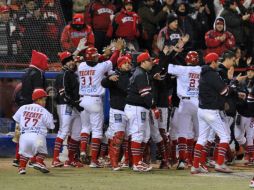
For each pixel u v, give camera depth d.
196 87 37.75
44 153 35.28
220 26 45.25
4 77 44.44
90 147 41.25
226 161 41.41
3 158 44.19
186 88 37.69
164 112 38.47
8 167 38.94
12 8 45.22
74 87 39.47
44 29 45.31
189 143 38.47
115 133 37.44
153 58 40.44
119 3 50.47
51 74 43.88
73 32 44.00
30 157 35.22
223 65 38.03
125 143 38.53
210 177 34.56
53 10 45.59
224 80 37.94
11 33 45.25
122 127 37.56
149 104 35.94
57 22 45.66
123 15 46.75
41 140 34.72
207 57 35.16
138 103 36.22
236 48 45.38
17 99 39.94
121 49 39.91
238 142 41.62
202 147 35.91
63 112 39.22
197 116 37.53
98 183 31.86
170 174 35.81
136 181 32.69
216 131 35.62
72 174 35.62
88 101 38.75
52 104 43.88
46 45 45.28
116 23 46.66
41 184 31.39
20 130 35.34
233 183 32.16
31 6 45.25
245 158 42.69
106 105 42.81
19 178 33.66
